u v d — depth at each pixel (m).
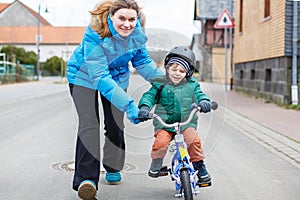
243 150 7.73
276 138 8.94
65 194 5.11
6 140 8.60
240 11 21.97
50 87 31.81
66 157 7.07
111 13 4.55
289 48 14.40
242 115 12.61
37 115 12.95
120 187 5.40
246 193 5.23
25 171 6.15
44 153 7.36
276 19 15.30
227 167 6.50
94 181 4.64
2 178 5.79
